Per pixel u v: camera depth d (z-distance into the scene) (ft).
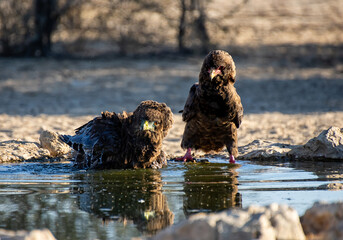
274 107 105.70
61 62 160.76
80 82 135.64
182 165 53.26
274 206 25.85
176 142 67.77
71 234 29.91
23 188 41.37
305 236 26.81
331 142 55.47
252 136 71.56
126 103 111.24
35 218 32.94
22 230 30.58
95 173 48.14
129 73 147.64
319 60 166.91
